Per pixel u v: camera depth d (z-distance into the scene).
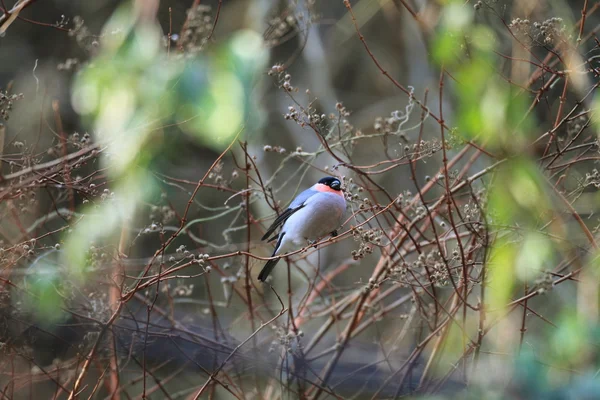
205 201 16.72
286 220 10.87
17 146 9.20
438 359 8.80
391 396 9.14
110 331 8.69
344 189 8.79
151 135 8.57
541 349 6.18
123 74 7.50
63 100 16.14
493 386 6.45
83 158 8.09
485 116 5.67
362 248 8.21
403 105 19.05
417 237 9.84
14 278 8.77
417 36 17.53
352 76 22.69
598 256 7.09
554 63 9.02
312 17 12.64
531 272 6.29
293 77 20.28
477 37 6.80
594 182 8.40
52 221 11.35
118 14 8.87
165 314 9.62
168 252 16.06
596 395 5.20
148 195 9.41
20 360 9.38
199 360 9.42
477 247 8.49
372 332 12.42
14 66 18.41
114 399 9.38
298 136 18.75
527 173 5.77
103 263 8.94
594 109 7.89
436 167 17.86
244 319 11.47
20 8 8.52
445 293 11.20
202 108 6.95
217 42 8.59
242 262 10.97
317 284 12.79
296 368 9.39
